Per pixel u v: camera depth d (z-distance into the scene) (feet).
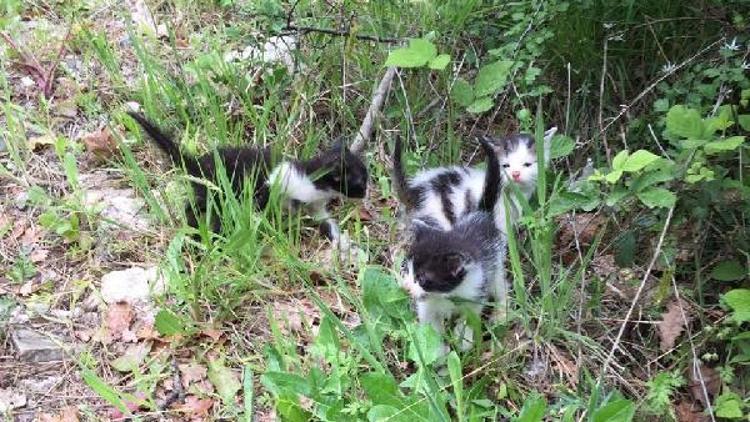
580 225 3.50
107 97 4.17
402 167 3.56
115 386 2.85
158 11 4.81
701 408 2.92
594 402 2.56
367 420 2.59
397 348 2.99
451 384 2.70
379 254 3.50
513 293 3.29
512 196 3.49
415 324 2.93
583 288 3.18
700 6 3.68
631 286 3.27
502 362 2.88
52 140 3.85
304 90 4.04
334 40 4.17
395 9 4.18
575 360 3.00
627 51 3.87
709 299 3.22
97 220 3.47
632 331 3.16
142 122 3.54
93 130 3.98
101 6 4.81
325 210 3.68
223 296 3.12
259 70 4.14
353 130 4.05
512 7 4.04
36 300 3.13
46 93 4.16
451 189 3.49
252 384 2.79
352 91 4.12
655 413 2.78
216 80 4.07
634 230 3.33
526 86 3.89
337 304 3.22
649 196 2.94
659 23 3.76
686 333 3.08
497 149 3.58
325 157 3.59
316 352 2.75
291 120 3.87
